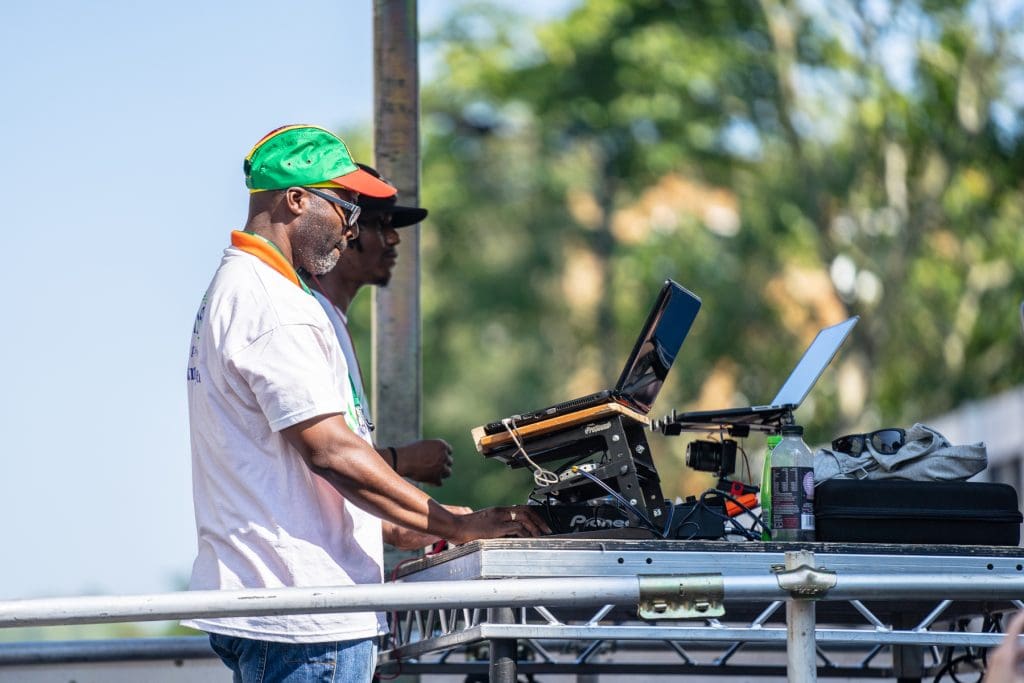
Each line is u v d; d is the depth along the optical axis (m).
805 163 59.19
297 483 8.00
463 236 65.19
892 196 56.94
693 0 63.78
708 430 9.46
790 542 7.86
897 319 55.47
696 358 59.06
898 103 57.22
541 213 65.50
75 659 11.61
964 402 53.66
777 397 9.58
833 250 57.97
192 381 8.25
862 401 54.62
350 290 11.47
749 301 59.31
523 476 59.84
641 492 8.19
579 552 7.65
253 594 6.73
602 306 63.78
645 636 7.79
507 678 7.86
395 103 12.73
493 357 63.12
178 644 11.91
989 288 55.53
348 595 6.75
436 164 66.31
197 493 8.17
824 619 10.73
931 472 8.70
